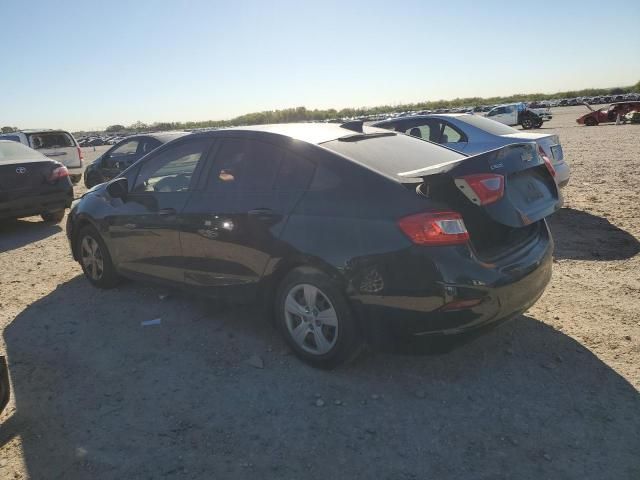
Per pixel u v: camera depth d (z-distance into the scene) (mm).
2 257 7113
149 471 2701
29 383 3625
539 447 2773
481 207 3211
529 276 3383
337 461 2725
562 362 3592
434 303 3055
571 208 8273
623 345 3766
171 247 4438
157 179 4719
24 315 4836
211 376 3613
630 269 5293
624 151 15914
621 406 3082
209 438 2949
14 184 8289
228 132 4246
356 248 3230
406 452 2773
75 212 5496
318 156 3607
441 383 3414
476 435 2889
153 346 4090
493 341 3932
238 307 4754
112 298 5148
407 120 8203
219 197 4074
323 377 3541
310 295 3555
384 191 3254
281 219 3605
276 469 2684
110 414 3217
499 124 8172
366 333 3334
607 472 2570
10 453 2893
